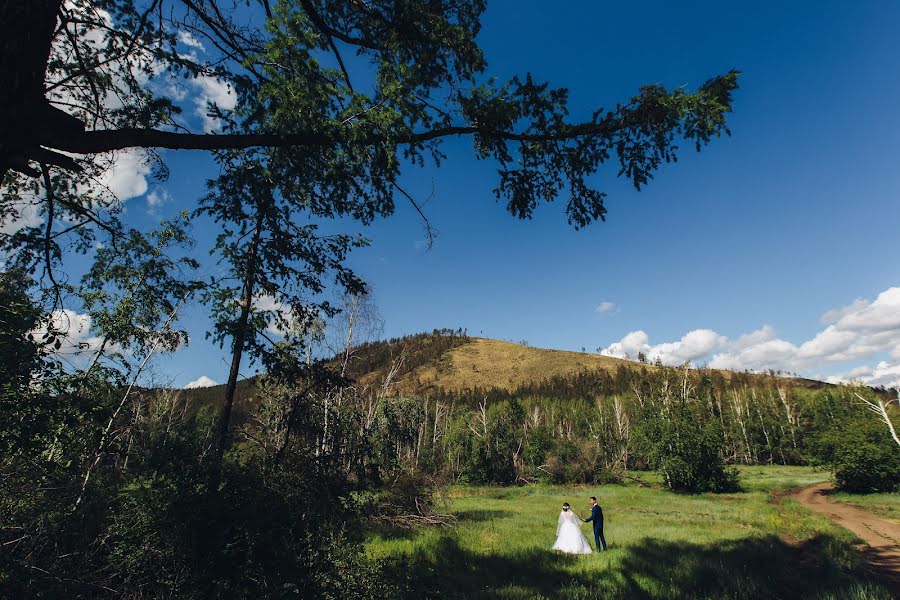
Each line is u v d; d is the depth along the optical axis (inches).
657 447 1421.0
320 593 228.2
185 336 416.5
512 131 208.5
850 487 1177.4
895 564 420.8
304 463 301.1
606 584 344.8
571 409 3794.3
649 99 185.0
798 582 351.9
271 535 246.1
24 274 228.1
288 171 234.7
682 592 324.5
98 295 370.3
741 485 1439.5
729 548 465.4
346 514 300.4
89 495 276.4
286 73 179.2
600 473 1822.1
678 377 2337.6
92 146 136.9
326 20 222.2
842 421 1293.1
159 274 378.6
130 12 187.8
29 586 225.3
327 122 168.6
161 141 148.6
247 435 349.1
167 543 243.1
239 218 277.9
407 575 267.0
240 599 224.8
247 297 339.6
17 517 244.8
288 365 333.1
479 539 547.2
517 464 2022.6
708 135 185.2
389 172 213.2
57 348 216.1
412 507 650.8
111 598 249.1
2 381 196.2
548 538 565.0
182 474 267.0
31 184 236.5
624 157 208.4
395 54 226.2
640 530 622.5
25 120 123.5
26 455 227.0
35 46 123.0
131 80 200.8
